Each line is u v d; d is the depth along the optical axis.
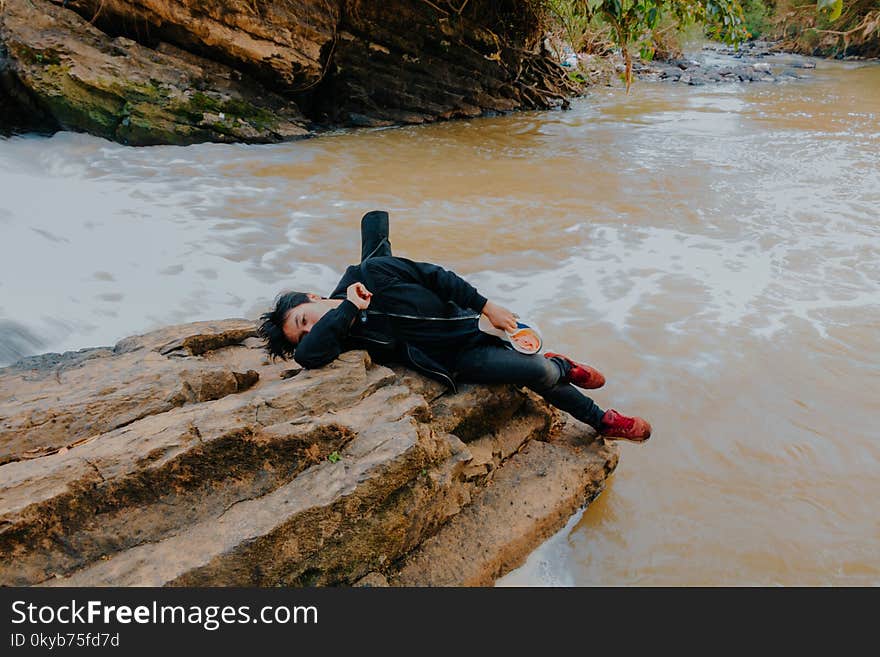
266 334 3.63
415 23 13.03
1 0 9.56
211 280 5.96
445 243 6.89
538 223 7.48
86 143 9.72
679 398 4.45
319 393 3.19
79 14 10.29
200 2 10.55
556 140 11.84
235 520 2.65
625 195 8.47
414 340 3.56
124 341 3.95
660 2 11.17
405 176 9.37
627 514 3.57
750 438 4.10
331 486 2.78
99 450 2.66
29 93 9.57
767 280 6.03
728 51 25.45
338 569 2.81
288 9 11.35
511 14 14.59
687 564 3.26
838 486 3.73
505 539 3.21
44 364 3.72
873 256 6.49
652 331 5.21
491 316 3.51
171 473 2.68
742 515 3.54
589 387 3.85
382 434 3.00
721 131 12.30
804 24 24.97
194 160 9.64
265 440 2.83
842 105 14.91
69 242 6.52
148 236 6.84
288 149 10.73
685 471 3.86
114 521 2.57
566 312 5.50
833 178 9.06
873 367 4.77
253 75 11.53
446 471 3.17
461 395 3.60
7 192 7.60
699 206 7.99
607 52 19.44
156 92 10.20
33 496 2.47
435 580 3.00
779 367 4.76
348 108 12.84
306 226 7.32
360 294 3.39
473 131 12.69
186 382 3.21
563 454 3.76
